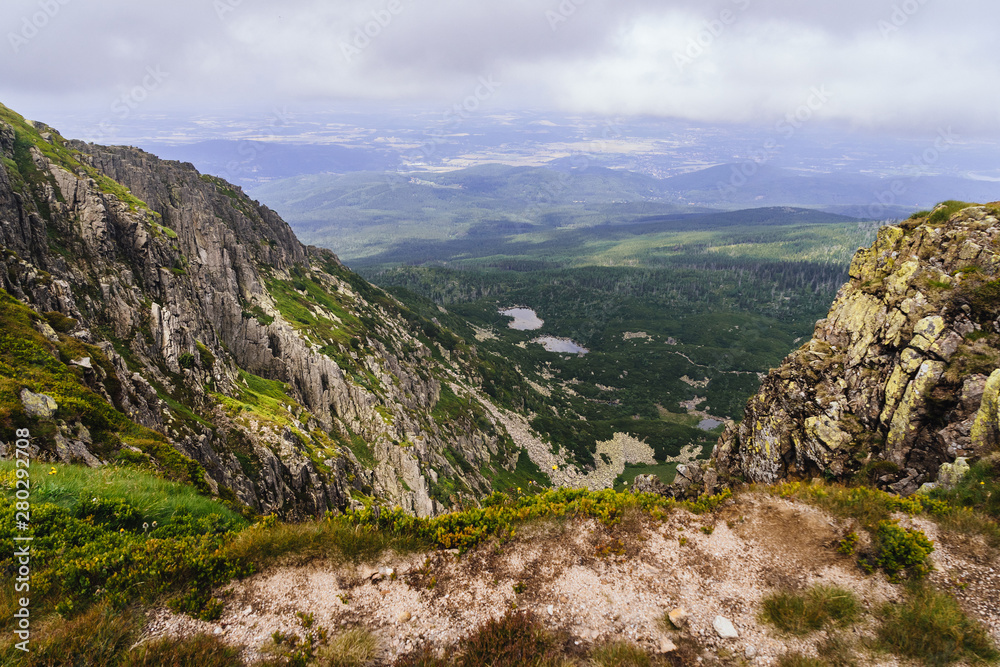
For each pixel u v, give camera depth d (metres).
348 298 159.50
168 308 61.06
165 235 69.25
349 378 96.06
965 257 32.44
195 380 53.34
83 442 24.19
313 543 16.66
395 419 93.69
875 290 37.72
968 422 25.17
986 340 27.27
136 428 28.33
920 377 28.05
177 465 26.88
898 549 15.62
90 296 51.62
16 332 28.58
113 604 13.38
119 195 71.62
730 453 43.34
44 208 56.38
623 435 196.88
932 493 20.75
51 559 14.23
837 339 39.53
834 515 18.20
